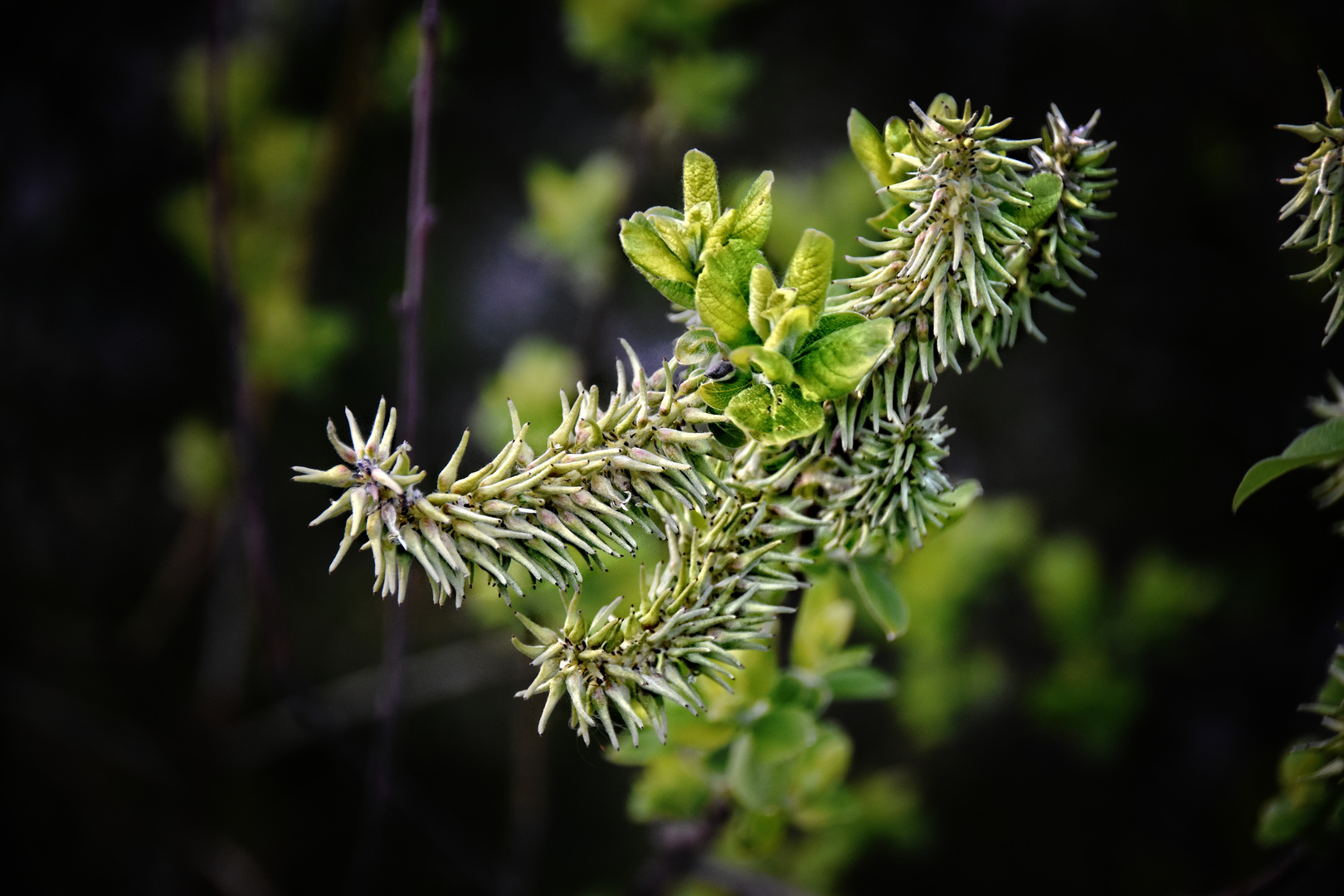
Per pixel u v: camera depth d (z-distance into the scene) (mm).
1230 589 903
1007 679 796
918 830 722
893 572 625
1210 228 899
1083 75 877
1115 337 930
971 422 935
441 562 258
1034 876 906
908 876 919
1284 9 814
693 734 354
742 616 272
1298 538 905
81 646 805
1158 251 907
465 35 866
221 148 453
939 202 272
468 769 887
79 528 836
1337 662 335
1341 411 323
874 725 943
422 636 822
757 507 278
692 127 649
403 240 885
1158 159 887
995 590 831
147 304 849
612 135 881
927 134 272
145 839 785
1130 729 887
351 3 821
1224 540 917
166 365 854
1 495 815
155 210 833
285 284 691
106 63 816
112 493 854
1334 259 294
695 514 281
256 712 862
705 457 270
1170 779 904
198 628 873
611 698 265
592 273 654
